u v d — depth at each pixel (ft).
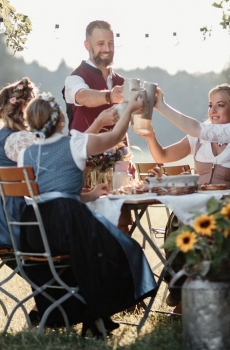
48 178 16.43
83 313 17.47
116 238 16.22
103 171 18.35
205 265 14.83
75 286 17.49
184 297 15.12
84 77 20.54
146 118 17.42
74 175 16.49
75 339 16.67
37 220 16.30
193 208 16.33
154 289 16.40
